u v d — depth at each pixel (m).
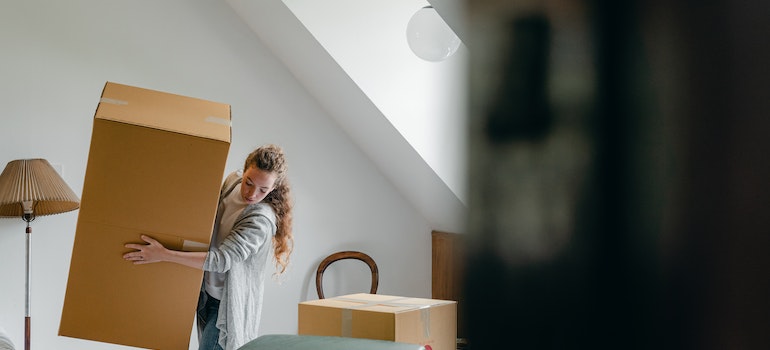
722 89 0.07
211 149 2.04
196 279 2.14
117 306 2.13
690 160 0.07
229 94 3.45
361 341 1.63
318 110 3.70
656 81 0.07
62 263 3.08
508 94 0.08
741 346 0.07
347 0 3.13
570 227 0.07
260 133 3.53
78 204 2.90
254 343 1.66
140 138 2.02
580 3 0.07
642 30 0.07
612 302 0.07
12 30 2.98
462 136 0.08
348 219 3.78
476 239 0.08
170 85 3.30
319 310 2.04
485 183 0.08
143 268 2.11
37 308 3.02
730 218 0.07
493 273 0.08
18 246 2.99
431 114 3.23
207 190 2.07
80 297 2.12
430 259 3.97
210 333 2.34
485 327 0.08
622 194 0.07
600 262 0.07
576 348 0.07
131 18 3.22
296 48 3.31
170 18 3.31
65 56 3.08
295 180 3.64
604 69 0.07
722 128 0.07
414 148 3.21
